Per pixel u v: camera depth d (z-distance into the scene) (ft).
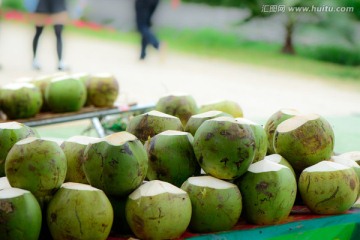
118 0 74.33
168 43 56.44
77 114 15.08
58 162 7.07
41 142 7.07
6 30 72.43
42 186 6.99
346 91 33.73
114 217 7.49
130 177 7.30
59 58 35.55
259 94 31.91
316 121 8.51
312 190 8.09
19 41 61.11
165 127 8.68
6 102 13.92
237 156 7.50
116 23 73.51
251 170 7.78
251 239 7.52
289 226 7.82
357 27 48.52
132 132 8.80
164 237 7.16
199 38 58.13
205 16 65.31
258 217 7.71
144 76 37.04
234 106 10.50
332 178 8.03
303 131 8.43
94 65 42.09
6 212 6.60
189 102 10.41
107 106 15.89
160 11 67.46
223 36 57.62
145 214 7.04
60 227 6.87
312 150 8.40
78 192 6.95
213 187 7.44
